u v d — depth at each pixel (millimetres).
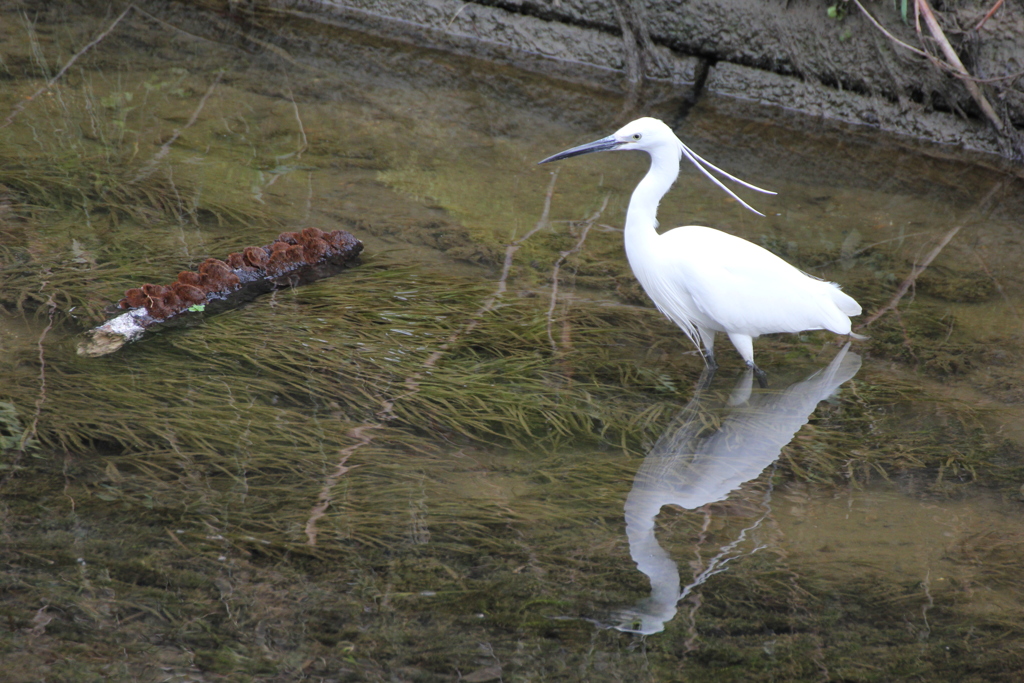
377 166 12438
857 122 15438
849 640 5441
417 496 6457
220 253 9594
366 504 6305
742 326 8312
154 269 9133
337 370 7898
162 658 4941
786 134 14945
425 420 7375
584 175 12898
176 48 16141
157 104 13727
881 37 14781
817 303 8648
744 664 5219
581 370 8367
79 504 6012
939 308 9883
